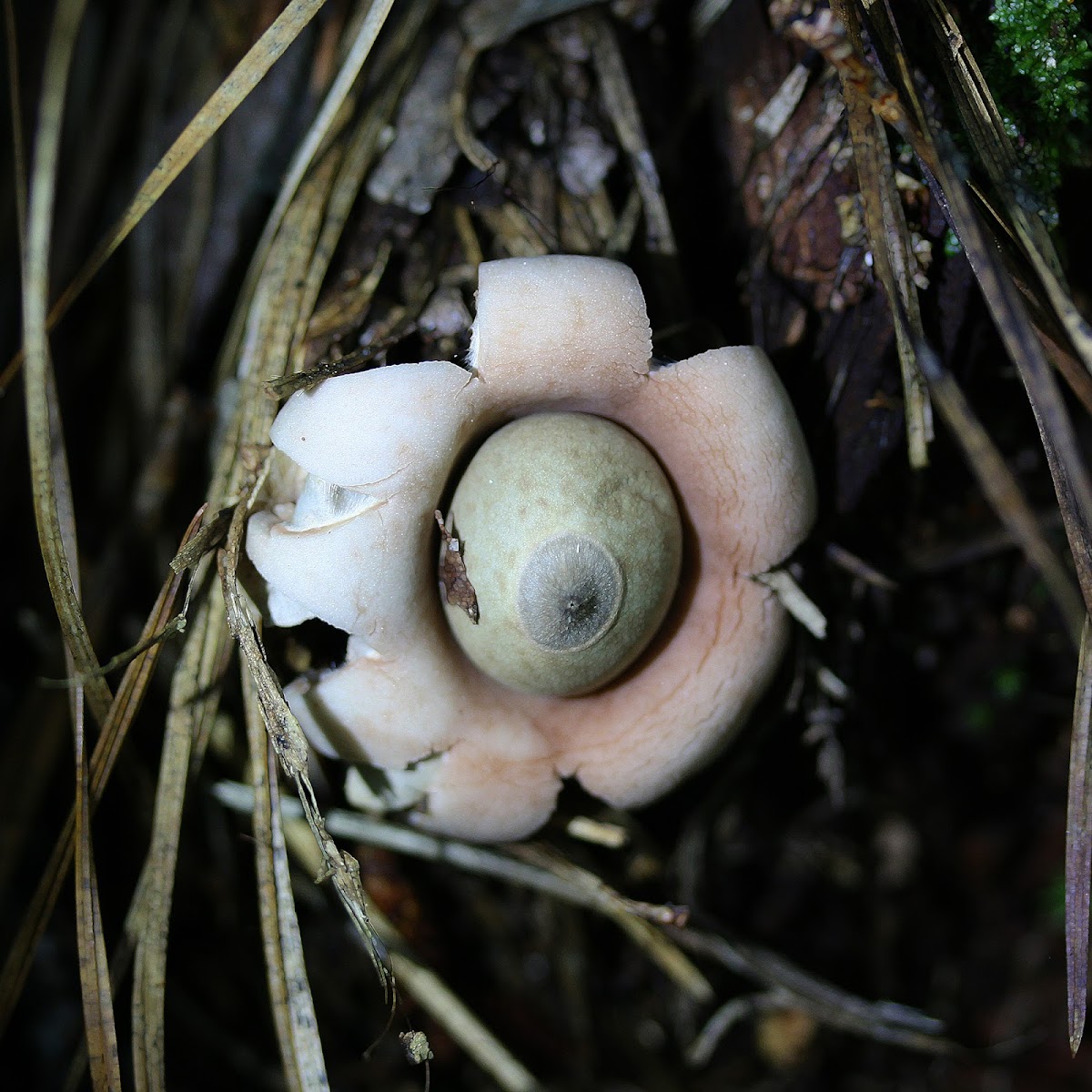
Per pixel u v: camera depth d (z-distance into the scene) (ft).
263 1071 0.41
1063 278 0.27
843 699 0.37
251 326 0.34
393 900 0.40
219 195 0.39
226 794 0.36
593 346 0.27
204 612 0.32
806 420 0.33
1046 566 0.25
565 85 0.34
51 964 0.41
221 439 0.36
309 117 0.37
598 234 0.33
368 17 0.32
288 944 0.30
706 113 0.34
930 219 0.30
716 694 0.30
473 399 0.27
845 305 0.32
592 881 0.35
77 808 0.29
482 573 0.27
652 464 0.29
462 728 0.30
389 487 0.27
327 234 0.33
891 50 0.28
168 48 0.41
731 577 0.30
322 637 0.33
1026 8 0.28
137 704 0.31
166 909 0.31
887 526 0.36
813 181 0.32
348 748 0.30
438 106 0.34
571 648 0.27
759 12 0.32
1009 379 0.34
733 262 0.34
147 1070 0.30
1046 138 0.29
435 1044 0.41
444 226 0.34
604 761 0.31
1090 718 0.27
